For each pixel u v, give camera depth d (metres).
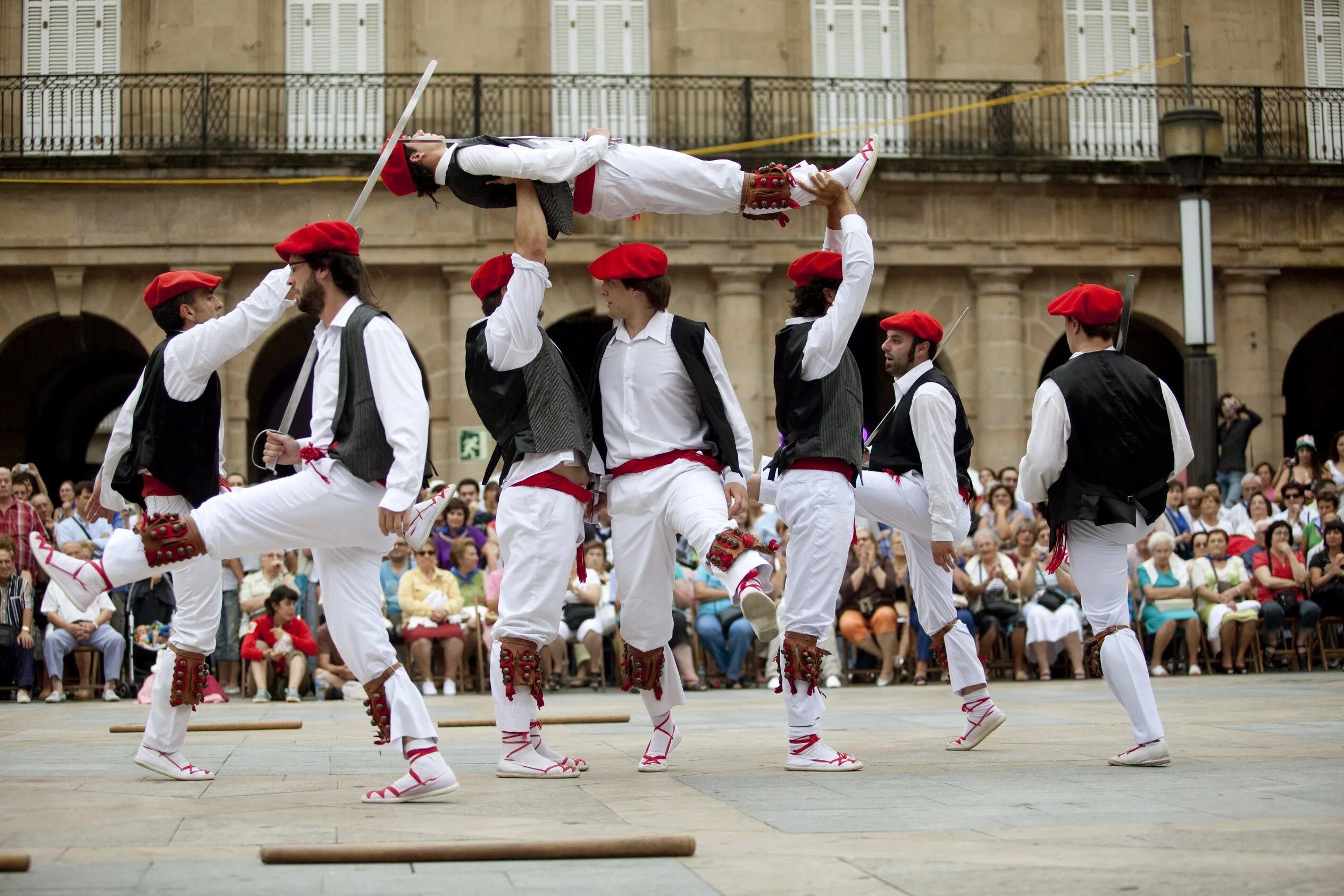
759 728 9.44
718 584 15.23
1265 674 15.50
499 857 4.24
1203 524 16.69
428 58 24.64
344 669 14.34
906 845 4.47
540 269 6.13
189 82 24.31
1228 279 25.09
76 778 6.57
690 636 15.18
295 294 5.88
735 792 5.85
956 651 7.57
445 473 23.53
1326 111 26.38
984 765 6.82
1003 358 24.45
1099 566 6.86
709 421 6.48
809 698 6.70
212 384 6.56
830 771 6.61
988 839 4.57
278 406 27.34
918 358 7.61
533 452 6.25
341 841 4.65
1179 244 24.83
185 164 23.14
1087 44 26.12
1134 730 6.71
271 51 24.56
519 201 6.17
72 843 4.64
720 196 6.45
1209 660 15.83
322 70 24.73
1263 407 25.00
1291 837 4.49
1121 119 25.89
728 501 6.50
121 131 24.30
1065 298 7.12
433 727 5.68
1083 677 15.28
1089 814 5.11
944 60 25.48
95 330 26.55
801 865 4.13
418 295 23.70
